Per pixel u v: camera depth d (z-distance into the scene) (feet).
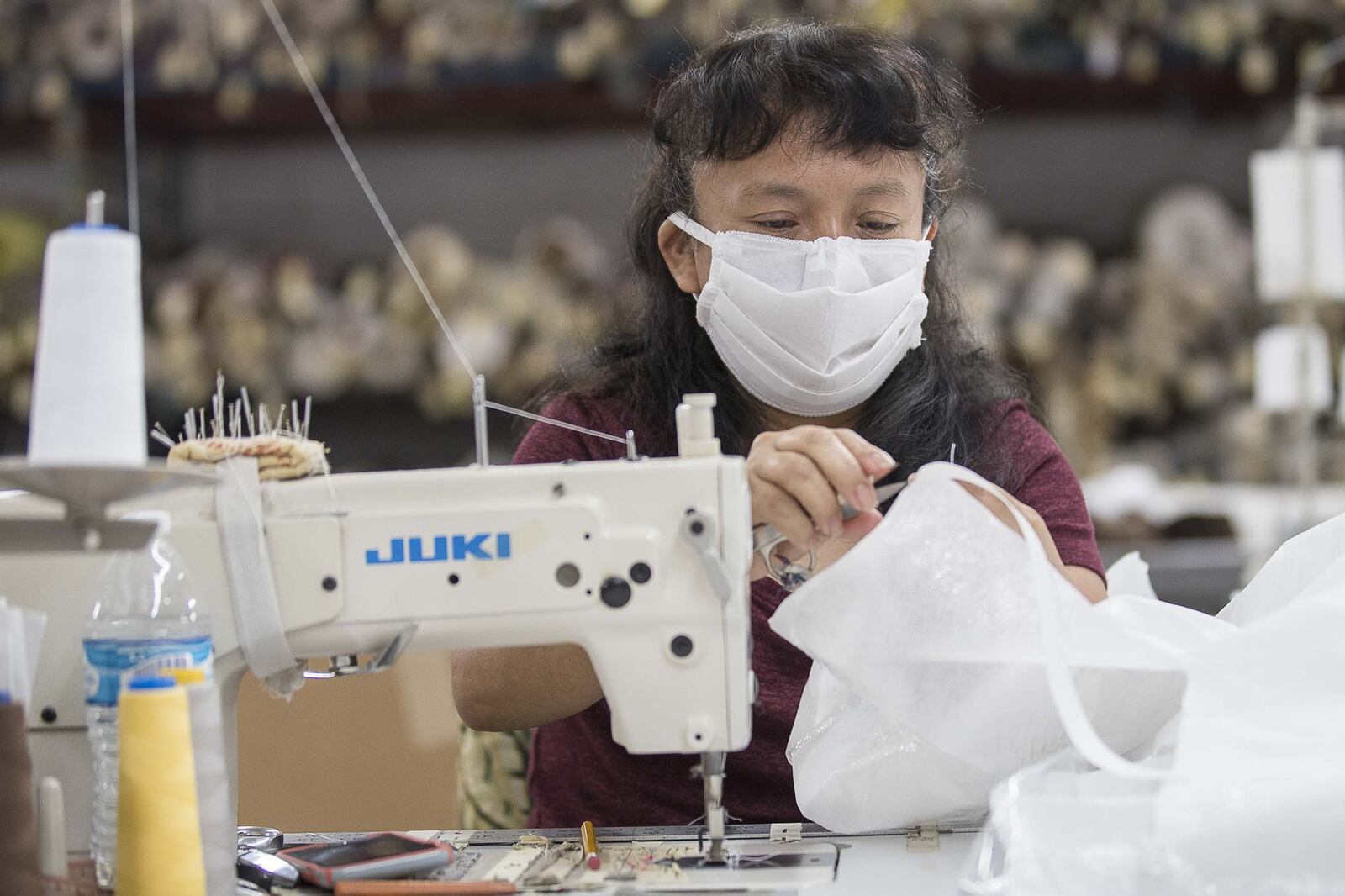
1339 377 14.88
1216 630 3.91
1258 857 3.15
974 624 3.75
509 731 5.20
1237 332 14.89
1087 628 3.71
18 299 13.58
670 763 5.22
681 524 3.73
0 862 3.21
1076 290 14.33
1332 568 3.96
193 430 4.20
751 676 3.84
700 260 5.34
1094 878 3.19
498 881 3.65
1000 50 13.56
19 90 13.26
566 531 3.73
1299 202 13.30
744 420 5.63
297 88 13.32
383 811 6.15
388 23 13.21
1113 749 3.98
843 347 4.99
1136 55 13.87
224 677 3.76
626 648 3.76
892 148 4.99
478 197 14.60
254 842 4.10
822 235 5.01
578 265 13.44
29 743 3.52
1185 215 14.92
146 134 13.92
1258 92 14.64
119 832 3.24
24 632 3.53
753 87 4.97
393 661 3.78
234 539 3.72
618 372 5.87
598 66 13.07
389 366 13.30
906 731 3.93
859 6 12.70
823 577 3.75
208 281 13.25
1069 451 14.42
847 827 4.02
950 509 3.76
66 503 3.24
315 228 14.40
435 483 3.79
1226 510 14.17
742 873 3.67
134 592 3.69
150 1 13.10
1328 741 3.36
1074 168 15.19
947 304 6.07
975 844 3.59
